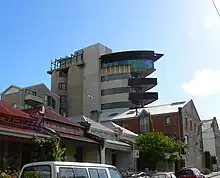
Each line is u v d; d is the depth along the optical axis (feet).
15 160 62.39
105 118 188.44
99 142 84.89
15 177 54.08
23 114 66.33
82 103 293.23
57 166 32.65
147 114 171.42
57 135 66.03
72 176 33.53
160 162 134.31
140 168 118.93
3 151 61.00
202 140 210.38
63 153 70.28
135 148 115.65
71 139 74.49
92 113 152.05
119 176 41.37
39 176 33.12
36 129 64.49
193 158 184.96
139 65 290.35
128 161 111.45
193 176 102.17
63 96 300.40
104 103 286.25
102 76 293.02
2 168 59.06
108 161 108.17
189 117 187.21
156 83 279.28
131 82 279.90
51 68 311.47
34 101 196.24
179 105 184.85
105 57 295.69
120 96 281.13
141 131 169.17
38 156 62.69
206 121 241.96
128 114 186.29
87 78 296.30
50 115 77.97
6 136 55.77
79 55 304.91
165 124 176.65
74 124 81.25
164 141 120.26
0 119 58.18
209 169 201.16
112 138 108.06
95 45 301.22
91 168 36.29
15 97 196.03
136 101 272.92
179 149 137.49
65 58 310.45
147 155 119.24
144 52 292.20
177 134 173.17
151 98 270.87
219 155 240.12
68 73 304.50
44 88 224.94
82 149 86.74
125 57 290.76
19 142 61.77
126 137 118.11
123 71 287.69
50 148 62.75
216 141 237.86
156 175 78.38
